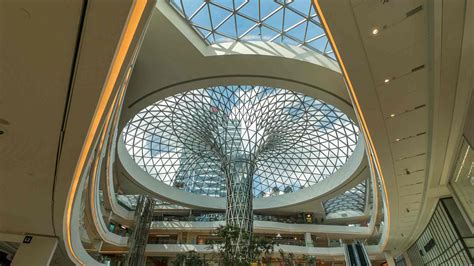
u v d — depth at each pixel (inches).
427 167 460.1
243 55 603.2
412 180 506.9
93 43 189.6
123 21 177.0
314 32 597.9
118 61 217.9
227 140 1029.2
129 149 1192.2
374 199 1085.8
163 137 1176.8
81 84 218.4
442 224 644.7
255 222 1362.0
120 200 1290.6
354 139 1065.5
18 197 373.1
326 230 1393.9
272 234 1456.7
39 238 502.9
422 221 745.0
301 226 1400.1
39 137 269.0
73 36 184.1
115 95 246.1
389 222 756.6
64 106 236.8
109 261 941.8
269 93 885.8
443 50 258.5
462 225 567.2
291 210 1491.1
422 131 376.5
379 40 254.4
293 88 693.9
